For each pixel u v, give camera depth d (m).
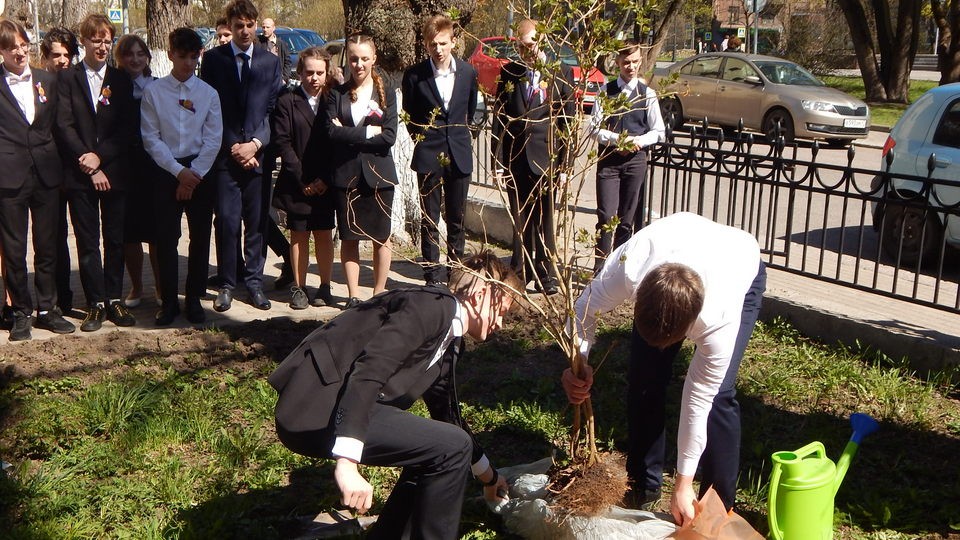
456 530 3.19
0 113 5.61
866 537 3.76
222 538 3.62
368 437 3.03
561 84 6.02
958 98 8.29
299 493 4.03
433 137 6.64
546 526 3.45
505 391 5.17
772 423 4.80
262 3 35.19
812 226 10.45
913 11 24.25
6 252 5.78
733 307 3.09
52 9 27.52
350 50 6.31
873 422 3.61
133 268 6.73
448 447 3.09
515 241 6.82
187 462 4.29
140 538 3.60
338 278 7.71
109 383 4.98
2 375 5.13
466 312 3.20
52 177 5.86
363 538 3.63
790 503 3.35
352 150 6.36
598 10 3.45
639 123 6.89
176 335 5.92
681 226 3.36
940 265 5.96
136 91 6.23
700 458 3.59
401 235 8.75
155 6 11.31
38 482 3.96
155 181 6.19
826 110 16.81
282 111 6.64
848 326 5.85
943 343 5.41
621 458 3.90
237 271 7.48
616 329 6.24
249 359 5.57
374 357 2.93
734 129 18.11
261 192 6.72
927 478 4.23
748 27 34.16
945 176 8.15
